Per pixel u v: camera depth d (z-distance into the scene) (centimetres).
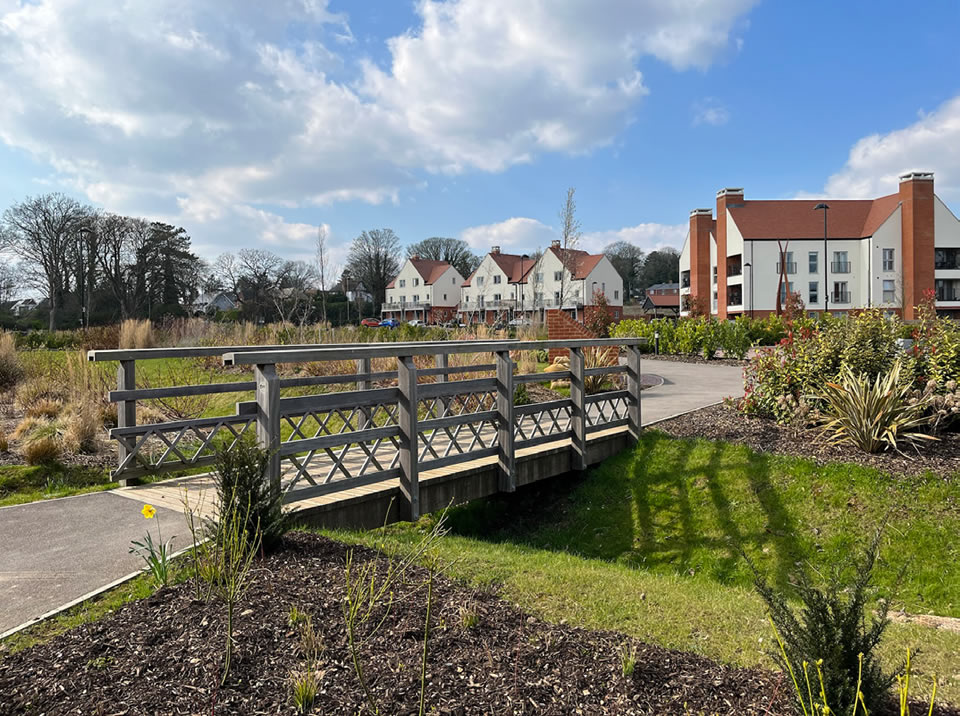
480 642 307
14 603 351
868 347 825
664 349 2217
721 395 1221
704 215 5272
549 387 1261
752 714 252
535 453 720
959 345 791
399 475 570
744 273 4828
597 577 449
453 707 255
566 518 739
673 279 9025
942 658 357
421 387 589
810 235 4834
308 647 290
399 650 295
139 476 587
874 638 251
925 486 634
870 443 705
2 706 250
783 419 833
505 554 510
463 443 763
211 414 1005
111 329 1911
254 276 5516
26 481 649
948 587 533
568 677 278
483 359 1334
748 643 342
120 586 371
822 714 237
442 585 375
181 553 411
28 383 1077
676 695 267
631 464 798
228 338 1909
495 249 6838
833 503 648
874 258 4769
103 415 888
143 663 279
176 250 5381
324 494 512
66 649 291
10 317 4459
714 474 739
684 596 426
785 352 880
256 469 408
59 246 4662
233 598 321
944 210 4866
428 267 7344
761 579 291
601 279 6062
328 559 401
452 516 709
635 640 320
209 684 264
